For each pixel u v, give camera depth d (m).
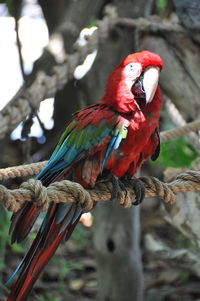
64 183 5.67
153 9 11.38
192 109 8.98
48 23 11.77
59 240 6.20
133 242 9.88
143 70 6.28
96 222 9.83
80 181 6.27
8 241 10.61
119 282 9.91
